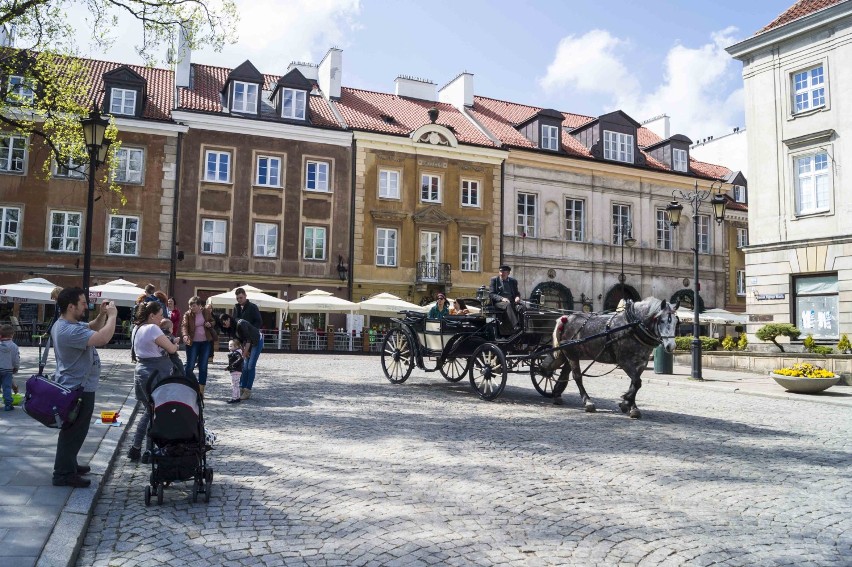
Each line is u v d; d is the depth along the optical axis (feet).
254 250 104.12
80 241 96.53
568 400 41.96
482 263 115.55
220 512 17.20
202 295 100.83
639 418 34.24
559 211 121.39
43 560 13.04
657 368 70.28
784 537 15.92
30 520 15.28
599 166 124.16
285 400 38.55
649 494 19.48
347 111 116.06
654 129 145.38
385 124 115.24
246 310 38.91
